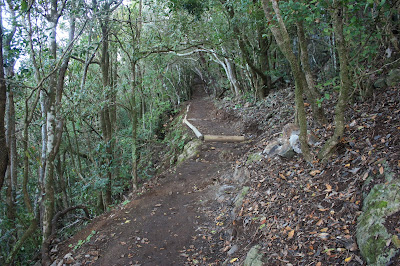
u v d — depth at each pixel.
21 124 9.56
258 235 3.87
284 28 3.87
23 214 7.24
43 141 7.84
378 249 2.53
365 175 3.43
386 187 2.95
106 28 7.70
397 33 6.46
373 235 2.65
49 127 6.28
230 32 10.60
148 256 4.37
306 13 4.12
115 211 6.18
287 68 13.77
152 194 6.64
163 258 4.30
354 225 3.03
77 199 10.13
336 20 3.75
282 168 4.92
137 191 7.30
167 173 7.96
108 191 8.66
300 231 3.39
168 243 4.66
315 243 3.11
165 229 5.07
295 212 3.75
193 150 9.34
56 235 5.98
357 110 5.35
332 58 8.95
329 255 2.86
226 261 3.84
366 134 4.27
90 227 5.67
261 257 3.38
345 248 2.86
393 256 2.38
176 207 5.83
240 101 14.41
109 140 8.95
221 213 5.16
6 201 6.77
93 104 8.03
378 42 6.00
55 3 6.38
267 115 10.38
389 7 4.45
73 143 10.99
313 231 3.27
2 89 4.60
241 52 11.86
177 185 6.96
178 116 18.59
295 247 3.21
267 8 4.36
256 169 5.55
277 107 10.56
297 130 5.52
